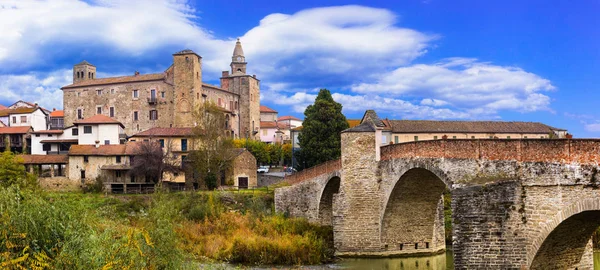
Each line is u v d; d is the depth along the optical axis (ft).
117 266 65.82
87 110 409.90
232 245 145.89
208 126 281.74
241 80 481.46
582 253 89.20
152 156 260.21
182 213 184.14
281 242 148.25
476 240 89.40
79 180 269.03
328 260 146.20
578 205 75.97
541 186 82.28
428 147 114.73
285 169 368.27
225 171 279.69
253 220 177.88
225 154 271.08
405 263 142.72
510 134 317.83
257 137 498.69
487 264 88.12
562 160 78.95
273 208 207.10
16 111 390.63
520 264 84.94
